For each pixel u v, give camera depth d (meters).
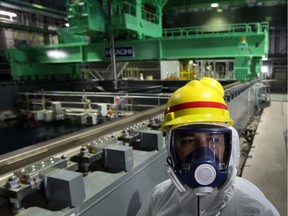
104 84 9.72
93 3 7.68
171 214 0.83
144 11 8.84
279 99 10.53
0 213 0.83
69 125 8.09
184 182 0.75
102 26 8.11
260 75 7.98
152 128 1.69
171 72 9.67
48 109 8.61
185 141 0.77
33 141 7.27
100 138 1.31
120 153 1.15
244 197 0.74
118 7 8.07
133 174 1.23
